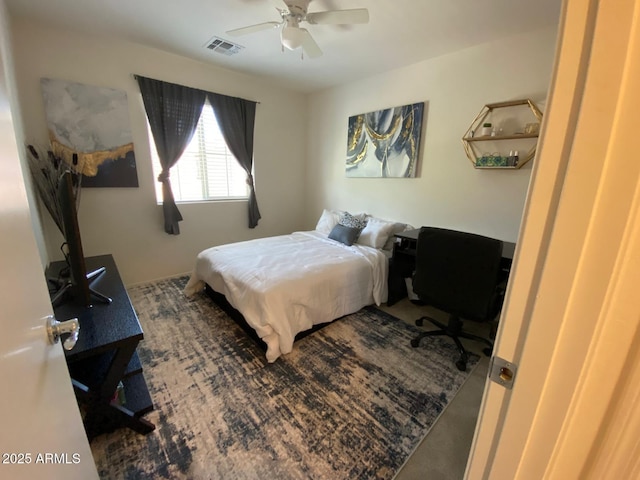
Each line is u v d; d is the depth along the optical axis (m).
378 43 2.61
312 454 1.33
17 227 0.62
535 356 0.43
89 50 2.63
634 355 0.38
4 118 0.62
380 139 3.47
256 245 3.04
